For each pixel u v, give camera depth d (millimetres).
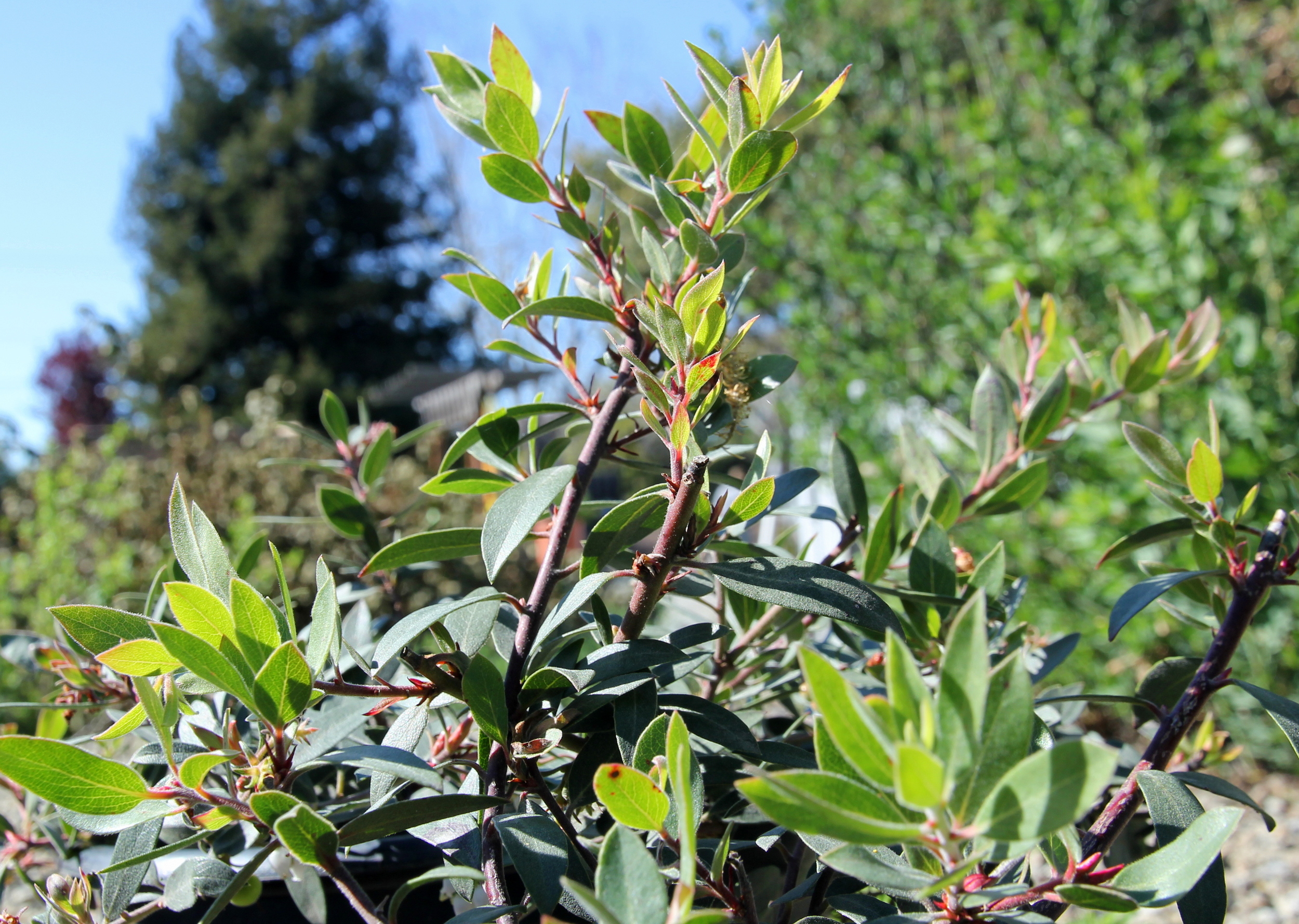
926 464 535
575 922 349
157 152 9203
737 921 308
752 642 494
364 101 9328
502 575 1619
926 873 281
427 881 296
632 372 397
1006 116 1645
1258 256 1290
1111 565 1308
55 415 9398
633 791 279
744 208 386
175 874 381
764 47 371
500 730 334
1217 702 1413
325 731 343
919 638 440
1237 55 1518
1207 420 1276
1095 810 485
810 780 240
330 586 327
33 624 1787
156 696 306
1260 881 1082
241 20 9359
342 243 9188
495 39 409
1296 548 388
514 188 413
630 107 420
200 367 8695
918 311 1573
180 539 332
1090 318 1371
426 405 5723
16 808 606
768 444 354
